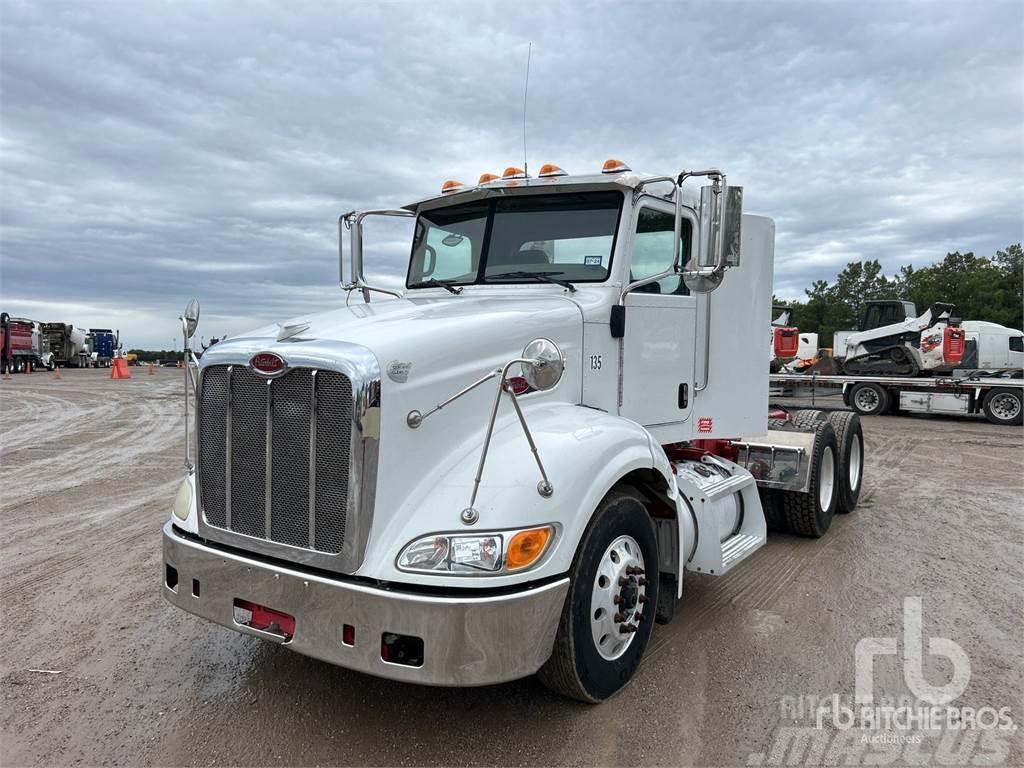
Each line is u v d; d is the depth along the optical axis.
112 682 3.56
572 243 4.12
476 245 4.46
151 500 7.61
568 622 3.00
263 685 3.52
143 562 5.48
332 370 2.78
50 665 3.75
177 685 3.53
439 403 2.99
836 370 20.09
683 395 4.63
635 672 3.56
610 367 3.97
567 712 3.24
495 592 2.67
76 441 12.00
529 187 4.18
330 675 3.62
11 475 9.04
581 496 2.97
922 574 5.15
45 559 5.55
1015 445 12.26
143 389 24.30
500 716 3.21
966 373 17.77
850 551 5.73
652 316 4.29
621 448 3.30
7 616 4.41
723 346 5.00
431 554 2.66
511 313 3.47
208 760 2.89
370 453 2.75
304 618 2.82
